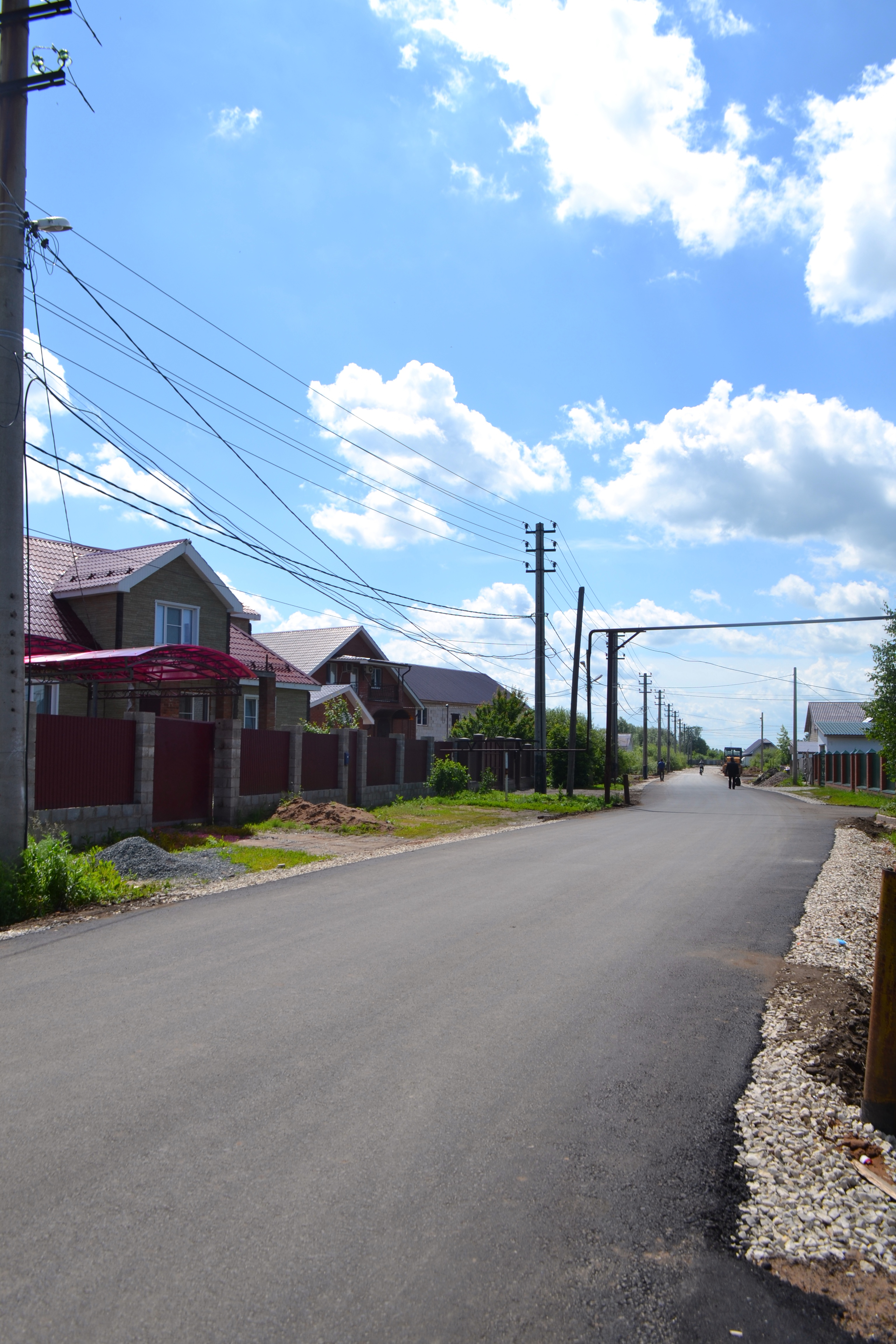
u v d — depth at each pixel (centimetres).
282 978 635
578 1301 278
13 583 988
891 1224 332
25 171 1014
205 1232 307
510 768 3816
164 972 655
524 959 692
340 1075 452
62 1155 362
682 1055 492
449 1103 420
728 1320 273
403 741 2584
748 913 896
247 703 2777
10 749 975
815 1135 401
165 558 2114
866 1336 269
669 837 1722
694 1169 365
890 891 414
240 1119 397
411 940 757
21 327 1005
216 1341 253
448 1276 287
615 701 3231
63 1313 264
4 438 988
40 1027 525
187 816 1634
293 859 1292
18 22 1000
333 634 4434
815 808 2831
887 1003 411
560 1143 382
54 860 961
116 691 1984
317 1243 302
